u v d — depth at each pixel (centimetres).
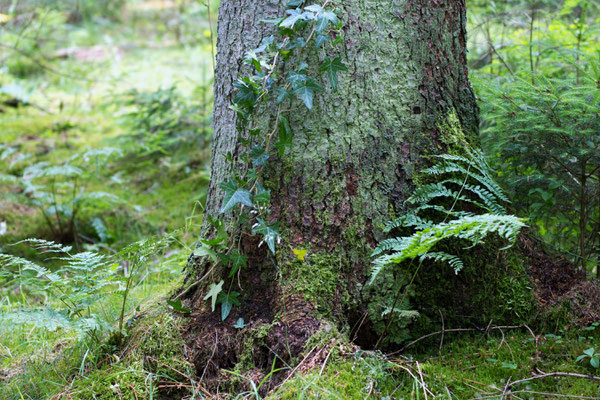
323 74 210
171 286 261
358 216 211
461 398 180
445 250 216
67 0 1056
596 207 256
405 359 203
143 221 424
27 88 711
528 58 360
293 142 212
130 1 1220
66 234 412
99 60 860
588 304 215
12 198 400
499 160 254
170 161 519
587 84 225
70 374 212
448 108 226
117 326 227
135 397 188
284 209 212
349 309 209
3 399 200
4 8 768
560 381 184
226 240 209
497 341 210
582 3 339
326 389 175
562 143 229
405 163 216
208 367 202
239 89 216
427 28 219
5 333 253
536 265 234
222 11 229
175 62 854
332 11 205
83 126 643
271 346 197
